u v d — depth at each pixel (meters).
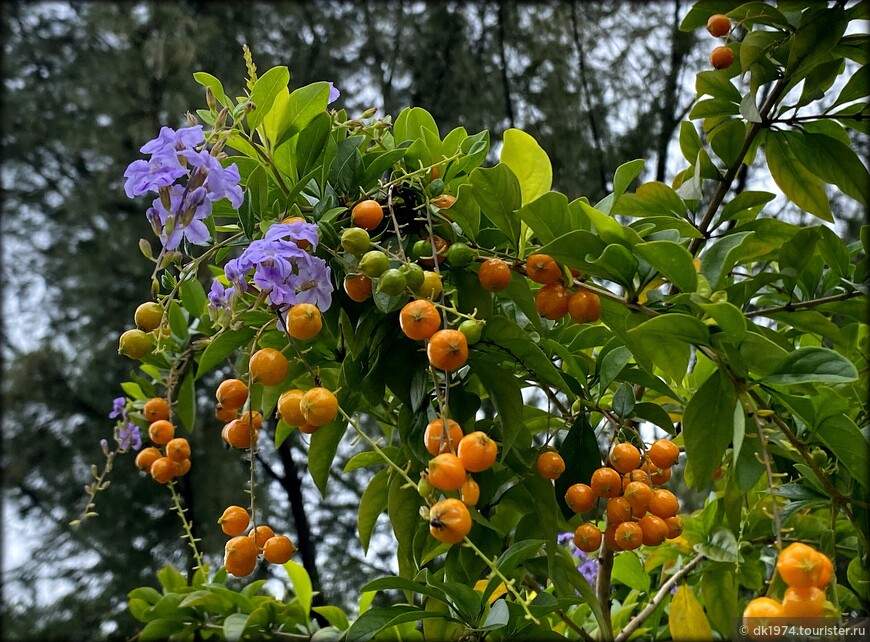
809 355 0.28
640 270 0.31
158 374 0.46
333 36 1.52
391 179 0.35
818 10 0.38
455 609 0.33
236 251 0.40
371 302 0.32
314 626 0.43
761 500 0.41
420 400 0.32
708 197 1.34
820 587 0.25
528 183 0.34
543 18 1.64
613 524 0.32
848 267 0.38
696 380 0.38
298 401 0.29
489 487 0.34
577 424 0.35
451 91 1.55
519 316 0.38
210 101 0.32
